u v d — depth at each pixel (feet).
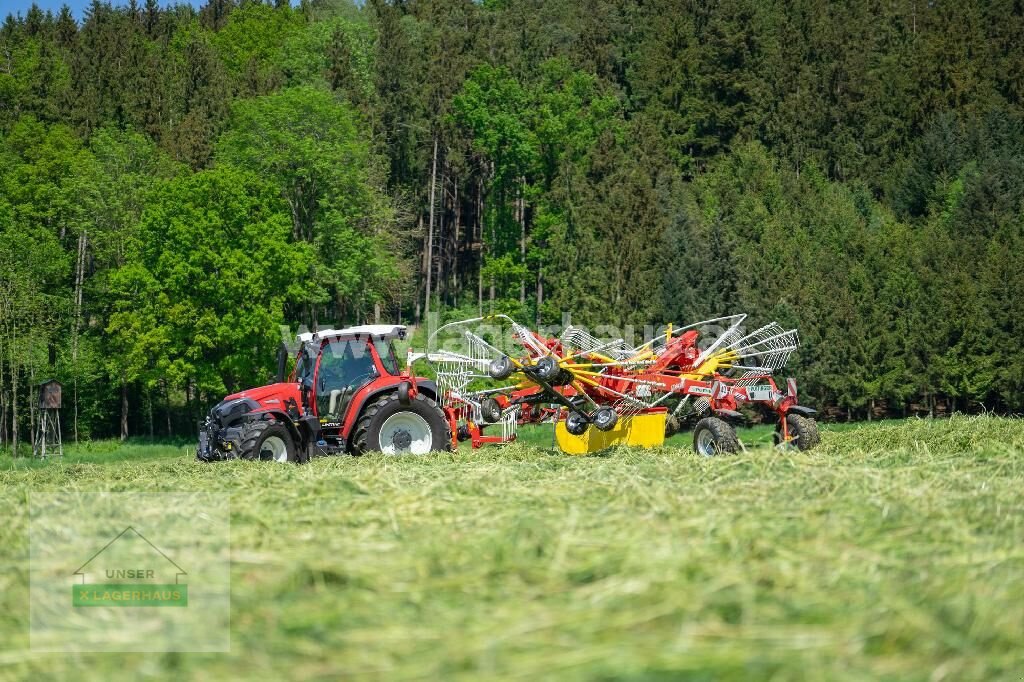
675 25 277.85
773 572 16.99
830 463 33.81
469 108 220.84
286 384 52.65
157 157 186.70
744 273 175.83
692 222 186.70
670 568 16.92
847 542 19.69
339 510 24.88
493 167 237.04
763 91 271.90
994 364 163.73
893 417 176.76
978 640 14.58
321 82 227.40
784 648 13.97
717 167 246.88
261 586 17.21
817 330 166.81
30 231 162.81
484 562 17.97
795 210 213.46
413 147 241.35
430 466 39.17
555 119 220.02
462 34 274.77
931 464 33.45
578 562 17.75
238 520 23.70
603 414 49.06
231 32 303.48
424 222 249.14
